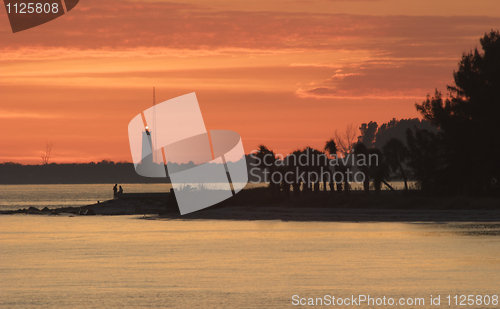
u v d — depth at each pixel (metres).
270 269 21.58
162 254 26.58
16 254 27.17
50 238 36.06
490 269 20.77
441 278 19.08
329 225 40.78
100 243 32.25
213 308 15.21
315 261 23.47
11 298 16.55
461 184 51.78
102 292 17.38
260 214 51.69
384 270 20.84
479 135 50.66
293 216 48.09
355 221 42.59
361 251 26.23
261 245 29.72
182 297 16.59
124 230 42.00
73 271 21.53
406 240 30.00
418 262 22.56
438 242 28.70
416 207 48.09
